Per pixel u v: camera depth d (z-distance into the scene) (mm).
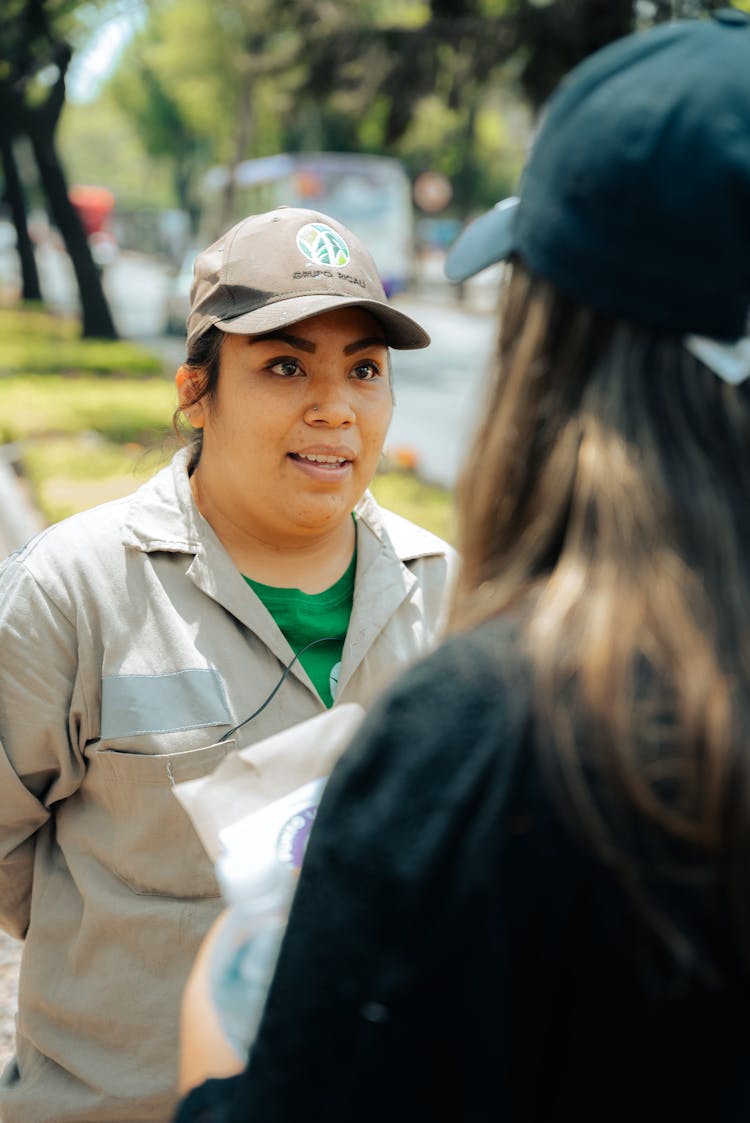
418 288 30281
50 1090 1734
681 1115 734
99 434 9320
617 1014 729
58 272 42281
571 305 810
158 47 40812
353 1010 750
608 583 740
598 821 700
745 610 729
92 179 90625
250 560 1843
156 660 1711
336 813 780
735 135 743
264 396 1732
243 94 24953
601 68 802
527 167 853
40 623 1704
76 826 1763
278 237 1755
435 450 10180
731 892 699
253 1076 785
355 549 1936
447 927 730
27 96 18781
